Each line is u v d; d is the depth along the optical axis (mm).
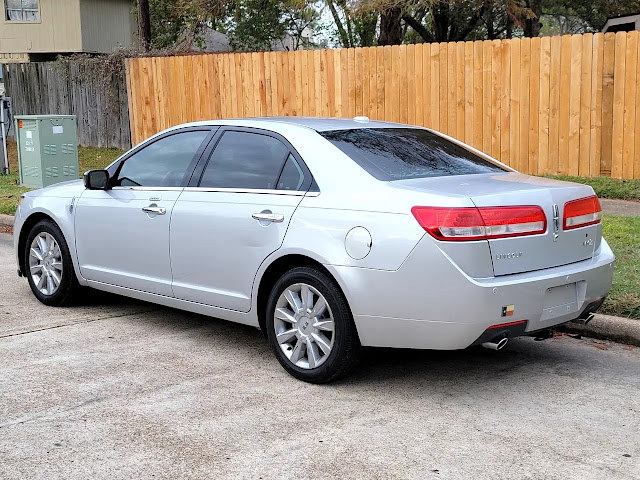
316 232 4840
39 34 30016
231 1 23516
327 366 4840
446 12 21094
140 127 16500
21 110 22484
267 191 5254
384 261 4520
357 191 4809
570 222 4836
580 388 4914
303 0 20688
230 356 5570
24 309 6832
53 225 6820
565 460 3881
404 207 4523
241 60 14609
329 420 4387
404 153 5270
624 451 3992
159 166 6098
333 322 4789
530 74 11633
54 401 4656
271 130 5480
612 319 5852
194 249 5602
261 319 5320
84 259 6539
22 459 3875
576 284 4871
